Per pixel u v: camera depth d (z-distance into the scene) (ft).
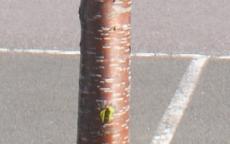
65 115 25.16
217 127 24.09
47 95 27.07
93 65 9.80
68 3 40.04
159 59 30.96
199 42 33.19
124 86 9.95
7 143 22.95
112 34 9.66
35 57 31.32
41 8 38.99
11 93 27.30
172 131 23.80
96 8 9.57
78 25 36.06
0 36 34.09
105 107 9.89
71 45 33.06
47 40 33.63
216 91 27.32
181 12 38.11
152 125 24.29
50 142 23.02
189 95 26.94
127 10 9.69
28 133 23.68
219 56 31.35
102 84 9.84
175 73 29.27
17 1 40.32
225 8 38.86
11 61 30.86
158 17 37.24
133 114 25.18
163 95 26.96
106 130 10.00
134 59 30.91
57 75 29.25
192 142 22.95
